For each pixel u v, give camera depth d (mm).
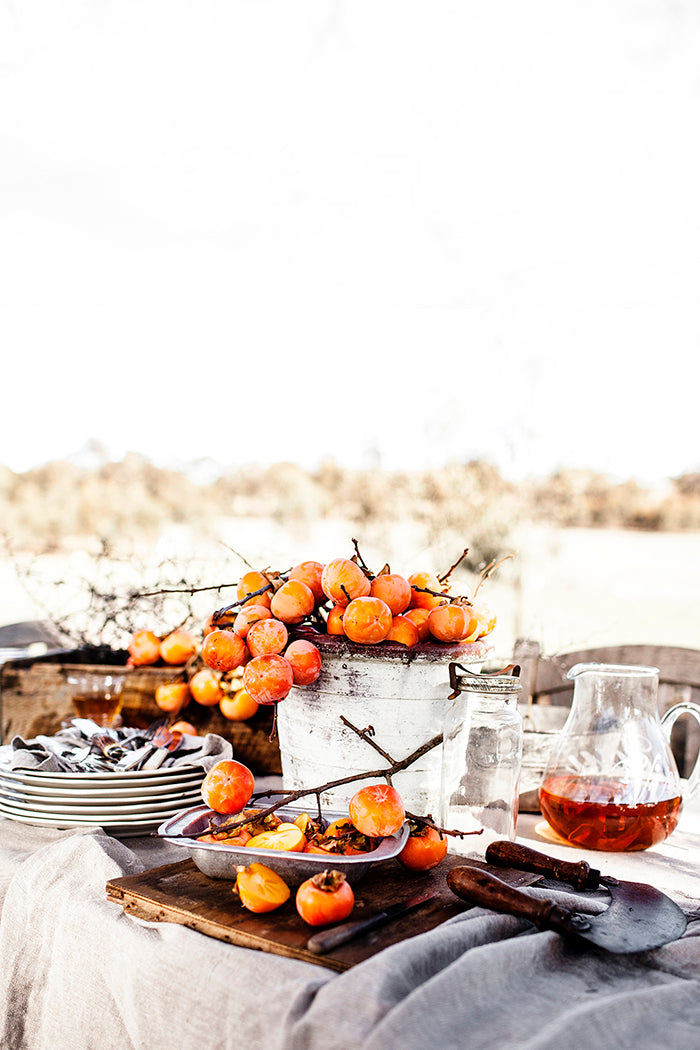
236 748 1247
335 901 673
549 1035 526
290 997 593
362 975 584
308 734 915
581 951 681
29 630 2119
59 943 793
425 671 884
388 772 865
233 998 628
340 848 769
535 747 1168
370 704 881
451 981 575
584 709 991
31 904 842
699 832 1074
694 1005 585
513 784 903
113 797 984
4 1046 834
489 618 993
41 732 1321
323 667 891
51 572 1386
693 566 5438
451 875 738
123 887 773
